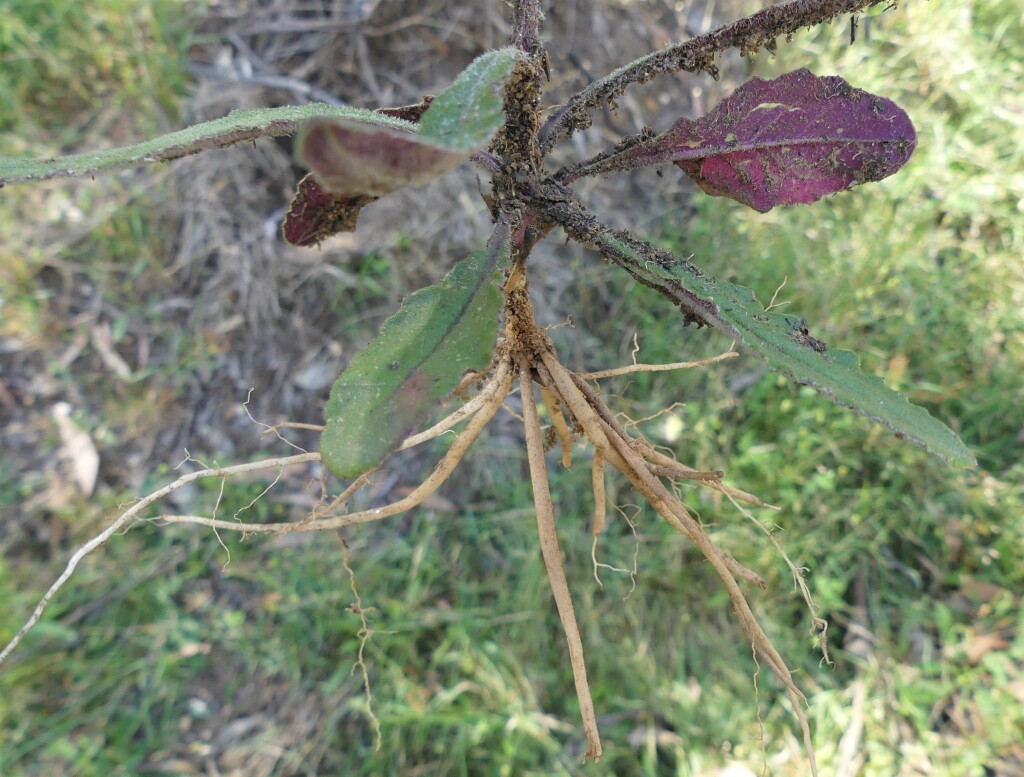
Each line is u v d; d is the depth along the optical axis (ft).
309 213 0.51
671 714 1.11
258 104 1.38
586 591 1.18
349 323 1.32
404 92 1.40
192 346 1.32
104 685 1.12
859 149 0.46
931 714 1.09
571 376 0.53
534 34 0.43
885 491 1.21
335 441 0.33
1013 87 1.44
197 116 1.37
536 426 0.51
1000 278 1.31
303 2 1.44
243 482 1.25
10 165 0.34
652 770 1.07
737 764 1.07
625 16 1.45
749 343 0.39
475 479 1.28
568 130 0.46
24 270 1.28
